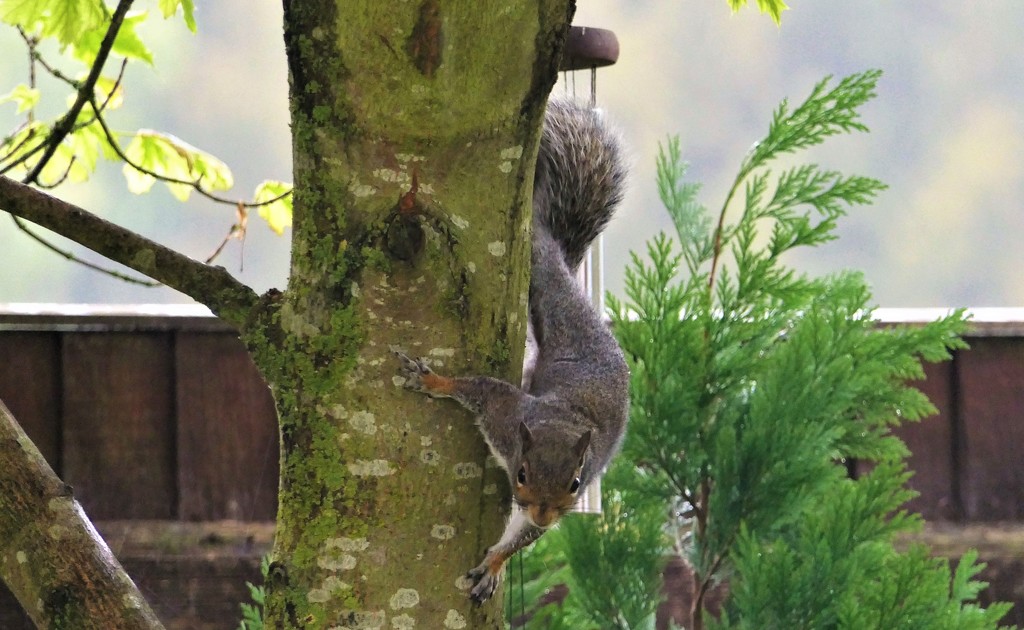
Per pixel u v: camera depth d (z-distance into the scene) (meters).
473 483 4.67
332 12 4.36
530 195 4.77
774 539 6.87
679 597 7.61
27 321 7.20
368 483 4.52
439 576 4.57
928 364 7.61
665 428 6.79
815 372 6.57
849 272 7.19
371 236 4.49
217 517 7.34
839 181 6.84
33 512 4.78
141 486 7.31
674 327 6.88
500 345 4.68
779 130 6.79
